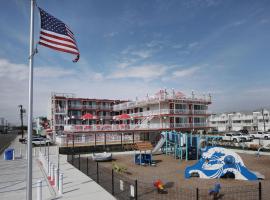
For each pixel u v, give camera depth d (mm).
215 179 18922
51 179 17078
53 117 62531
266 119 102750
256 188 15875
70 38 12406
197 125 53812
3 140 67625
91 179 18266
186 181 18312
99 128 44312
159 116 51281
